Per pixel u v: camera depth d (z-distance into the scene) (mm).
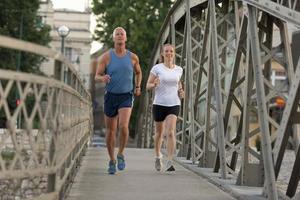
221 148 19078
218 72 19594
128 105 20031
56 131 11164
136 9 84438
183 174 21125
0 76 8656
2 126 9234
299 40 16438
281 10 13281
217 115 19328
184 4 30797
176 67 21422
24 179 10477
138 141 67250
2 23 90312
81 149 22938
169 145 21797
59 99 11398
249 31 15203
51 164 10945
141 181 18844
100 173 20750
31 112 9688
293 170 13984
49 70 11445
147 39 83312
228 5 23297
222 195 16391
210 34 21172
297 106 13586
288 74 16109
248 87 16797
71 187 16734
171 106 21344
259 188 17062
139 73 20672
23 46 9289
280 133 14102
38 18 94125
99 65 19859
